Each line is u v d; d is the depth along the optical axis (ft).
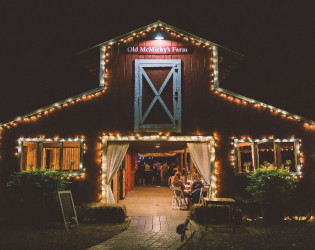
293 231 29.25
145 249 23.04
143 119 38.19
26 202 33.14
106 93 38.81
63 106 38.32
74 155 53.42
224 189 37.58
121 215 32.63
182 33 39.81
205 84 39.17
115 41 39.29
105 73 39.11
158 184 79.87
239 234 27.99
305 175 37.42
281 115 38.32
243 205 35.68
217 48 39.60
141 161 91.71
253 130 38.32
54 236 26.91
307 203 35.42
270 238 26.58
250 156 49.26
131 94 38.91
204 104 38.86
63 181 35.06
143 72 39.01
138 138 38.17
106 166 37.76
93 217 32.63
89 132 38.14
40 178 33.65
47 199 33.40
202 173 37.91
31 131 37.73
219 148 38.17
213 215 32.68
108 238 26.27
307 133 37.99
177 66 39.11
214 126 38.47
